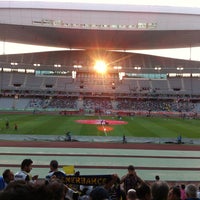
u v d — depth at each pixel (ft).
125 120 212.84
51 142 115.75
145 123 194.49
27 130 145.28
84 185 28.32
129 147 109.70
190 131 157.17
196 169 80.48
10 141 115.55
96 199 14.42
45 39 300.40
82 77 340.18
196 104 309.83
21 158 87.56
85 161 86.28
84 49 355.15
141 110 294.66
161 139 128.57
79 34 274.57
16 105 295.69
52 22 253.85
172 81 338.34
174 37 278.67
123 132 148.15
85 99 316.40
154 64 347.56
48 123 178.19
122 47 327.26
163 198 17.29
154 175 74.02
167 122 205.77
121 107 300.81
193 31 258.16
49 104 301.43
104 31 261.85
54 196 11.57
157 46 320.09
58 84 327.88
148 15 251.60
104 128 161.58
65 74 341.62
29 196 9.45
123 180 31.14
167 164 85.30
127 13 252.21
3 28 265.75
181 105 307.58
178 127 174.91
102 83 334.24
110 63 346.74
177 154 99.14
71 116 237.66
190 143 120.88
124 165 82.94
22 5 247.70
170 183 67.15
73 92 319.06
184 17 251.60
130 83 335.47
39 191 9.85
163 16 251.60
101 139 125.59
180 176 73.46
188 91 324.39
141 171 77.46
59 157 90.38
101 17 252.83
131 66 344.69
